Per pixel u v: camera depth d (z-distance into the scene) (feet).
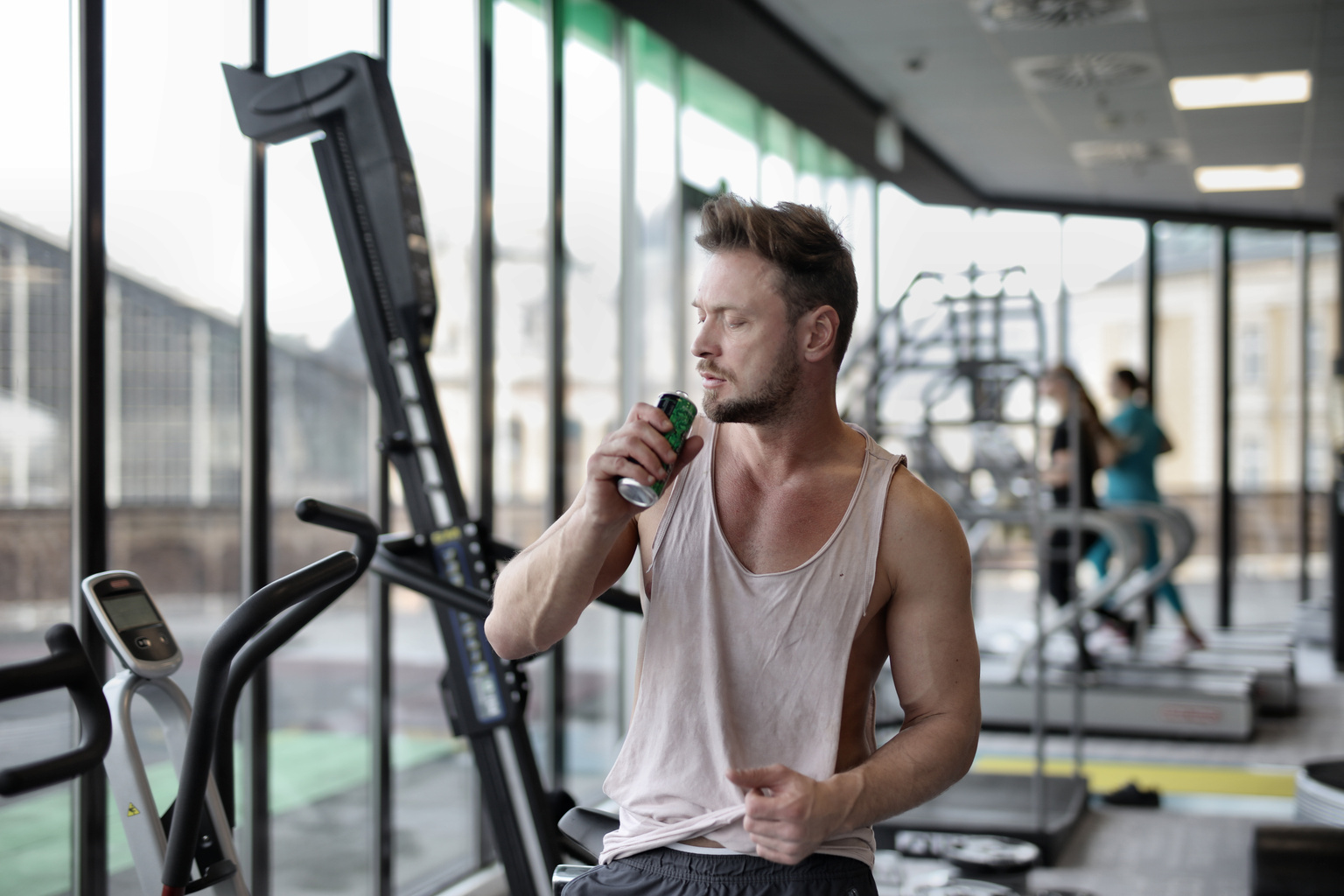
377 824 11.62
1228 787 15.85
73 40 8.14
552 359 15.11
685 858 4.37
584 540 4.19
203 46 9.38
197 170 9.36
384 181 8.19
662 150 18.67
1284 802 15.11
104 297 8.32
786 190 23.72
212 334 9.53
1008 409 20.18
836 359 4.40
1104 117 21.68
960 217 28.81
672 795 4.41
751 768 4.00
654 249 18.42
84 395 8.16
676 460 4.07
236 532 9.80
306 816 10.84
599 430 16.63
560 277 15.14
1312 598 29.81
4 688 4.13
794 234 4.21
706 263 4.36
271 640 5.61
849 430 4.61
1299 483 29.91
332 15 10.89
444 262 12.80
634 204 17.66
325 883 11.07
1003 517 15.87
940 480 16.03
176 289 9.18
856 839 4.42
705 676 4.37
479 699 8.41
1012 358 15.26
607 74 16.80
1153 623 28.78
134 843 5.41
